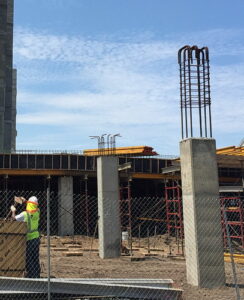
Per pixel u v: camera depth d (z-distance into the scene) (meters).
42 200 38.56
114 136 30.77
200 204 12.25
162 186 42.56
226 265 18.20
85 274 14.88
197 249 12.05
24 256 10.55
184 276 14.62
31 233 10.86
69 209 34.06
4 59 53.88
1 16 54.41
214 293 11.30
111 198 22.11
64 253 21.52
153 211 38.28
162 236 33.75
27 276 10.73
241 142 39.06
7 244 10.44
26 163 33.41
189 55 13.12
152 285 9.95
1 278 9.35
